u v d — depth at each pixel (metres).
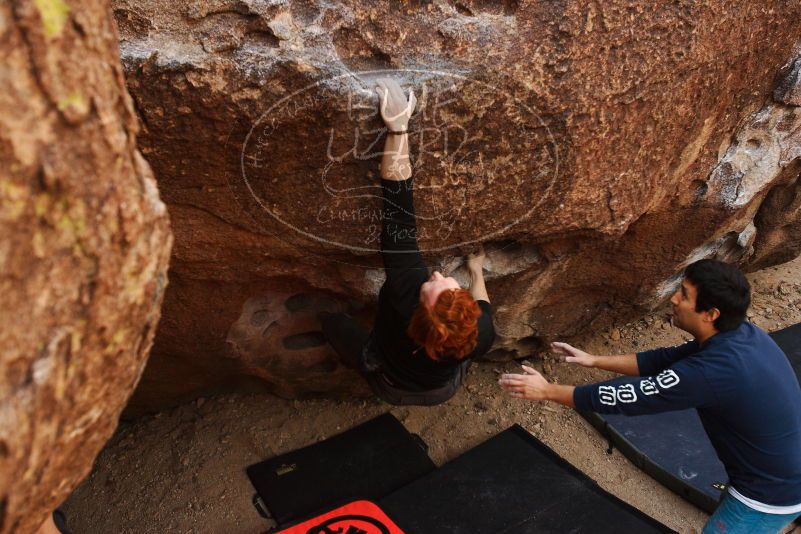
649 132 2.54
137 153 1.21
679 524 3.15
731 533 2.42
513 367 3.99
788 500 2.29
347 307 3.10
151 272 1.19
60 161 0.96
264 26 1.96
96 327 1.08
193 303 2.78
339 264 2.74
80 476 1.30
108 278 1.07
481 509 3.03
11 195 0.90
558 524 2.96
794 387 2.25
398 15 2.07
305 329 3.18
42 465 1.08
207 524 3.12
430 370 2.40
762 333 2.28
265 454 3.46
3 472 0.96
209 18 1.95
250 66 1.96
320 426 3.61
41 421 1.01
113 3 1.91
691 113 2.62
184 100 1.96
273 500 3.16
